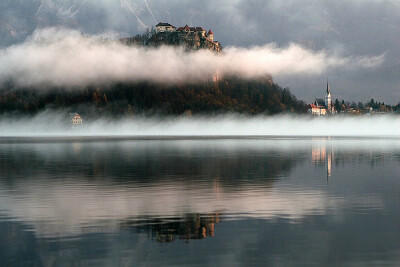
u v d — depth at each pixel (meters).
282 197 50.47
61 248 31.39
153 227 36.84
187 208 44.38
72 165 91.12
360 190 55.41
